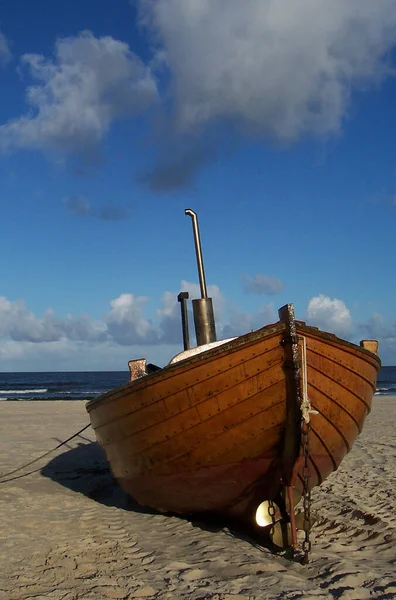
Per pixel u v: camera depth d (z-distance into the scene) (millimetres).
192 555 4809
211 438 4977
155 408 5141
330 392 4988
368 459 10016
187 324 7164
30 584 4082
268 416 4836
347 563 4523
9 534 5469
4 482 8422
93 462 10375
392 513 6227
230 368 4797
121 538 5398
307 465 4754
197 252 6824
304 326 4727
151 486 5625
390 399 28141
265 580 4152
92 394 45156
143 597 3844
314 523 5773
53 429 15812
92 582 4129
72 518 6242
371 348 5941
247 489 5164
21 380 83000
